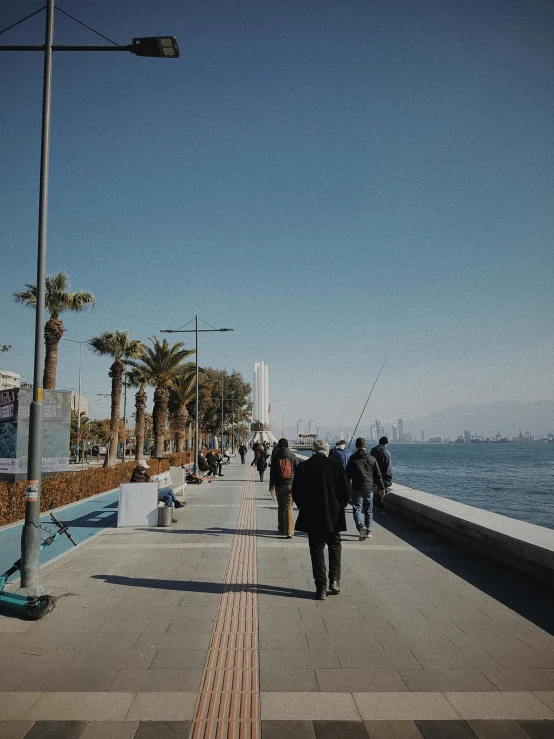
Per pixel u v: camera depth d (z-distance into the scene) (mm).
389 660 4293
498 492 43844
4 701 3633
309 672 4082
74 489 16016
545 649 4516
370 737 3184
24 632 4961
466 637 4789
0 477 14188
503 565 7410
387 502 13305
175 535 10023
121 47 7121
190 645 4629
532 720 3379
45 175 6652
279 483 9945
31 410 6309
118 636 4848
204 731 3260
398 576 6934
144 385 45312
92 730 3268
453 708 3527
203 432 74500
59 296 27906
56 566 7535
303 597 6039
